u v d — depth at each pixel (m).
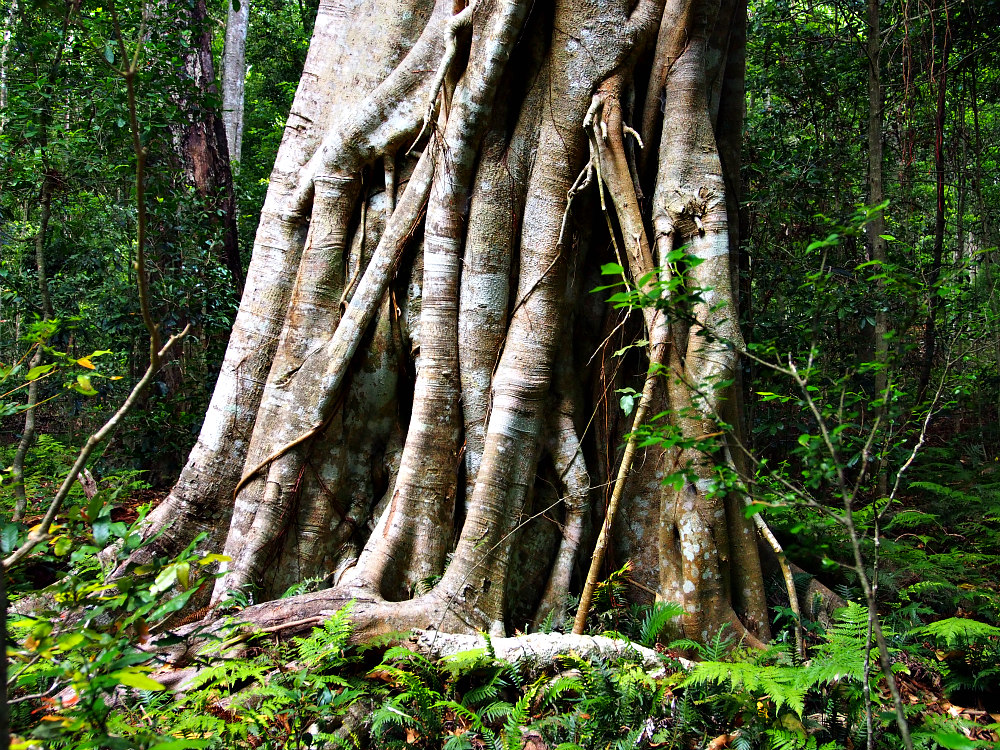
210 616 4.23
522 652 3.80
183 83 8.03
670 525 4.40
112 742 2.09
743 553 4.33
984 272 7.60
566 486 4.67
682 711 3.26
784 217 7.82
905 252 8.17
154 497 8.50
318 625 3.82
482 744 3.33
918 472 7.59
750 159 8.17
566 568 4.57
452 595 4.20
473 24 4.76
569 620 4.48
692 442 2.74
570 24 4.73
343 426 5.00
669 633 4.29
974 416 9.95
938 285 3.09
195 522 5.11
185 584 2.27
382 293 4.99
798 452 2.56
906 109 8.42
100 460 9.16
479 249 4.79
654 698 3.38
